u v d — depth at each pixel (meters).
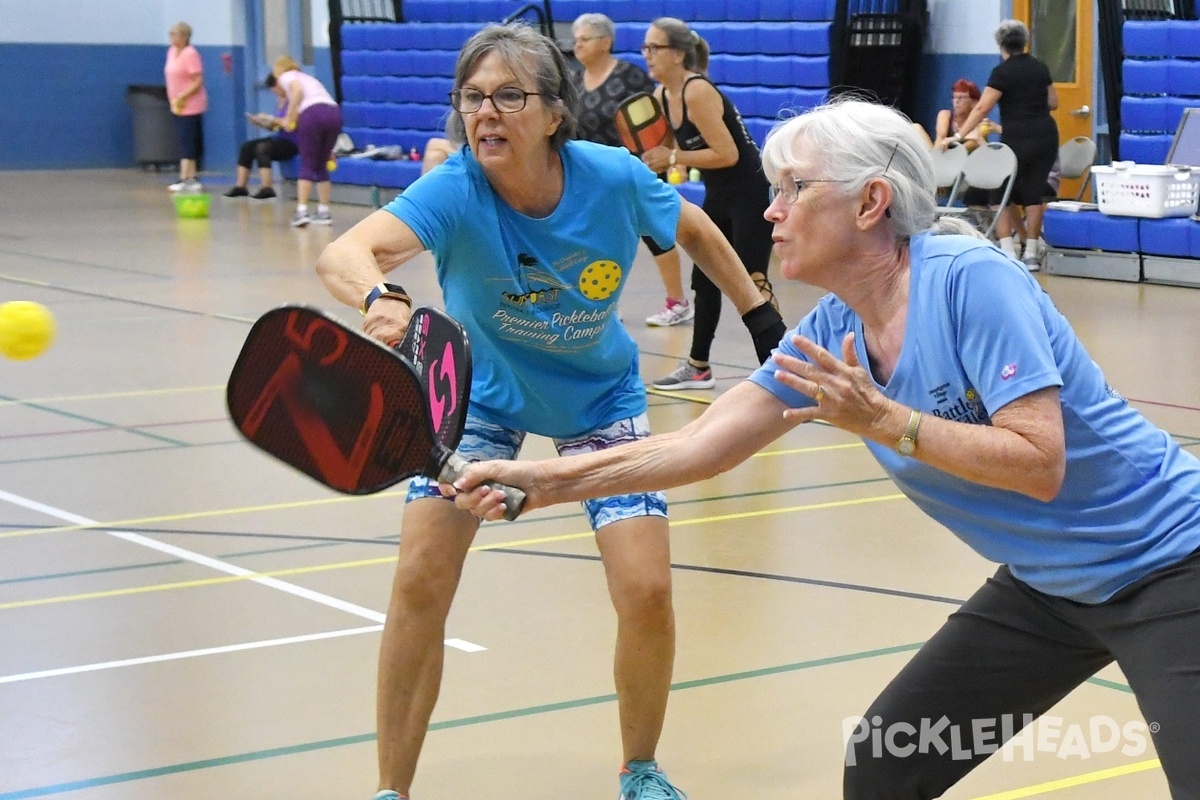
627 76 12.12
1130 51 16.80
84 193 25.55
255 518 7.43
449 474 3.08
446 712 5.04
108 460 8.55
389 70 23.94
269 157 24.88
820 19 18.42
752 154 10.19
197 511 7.55
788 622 5.91
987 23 18.23
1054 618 3.20
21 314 3.82
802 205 3.03
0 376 10.91
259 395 3.05
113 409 9.87
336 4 24.80
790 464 8.58
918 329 2.99
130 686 5.25
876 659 5.50
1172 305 14.05
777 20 18.84
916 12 18.72
